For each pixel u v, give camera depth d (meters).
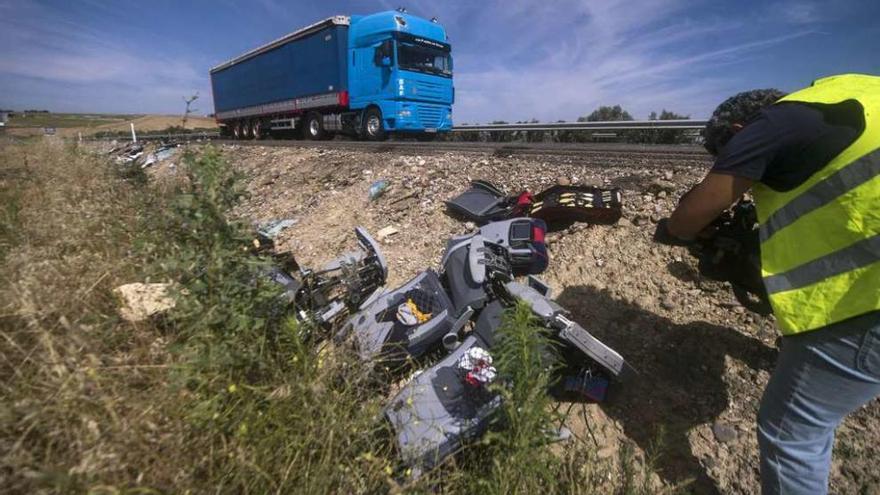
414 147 8.75
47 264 2.37
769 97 1.72
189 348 1.83
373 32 12.10
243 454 1.50
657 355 2.73
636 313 3.05
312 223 5.76
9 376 1.69
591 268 3.55
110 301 2.29
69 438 1.41
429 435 1.95
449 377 2.21
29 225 3.38
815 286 1.45
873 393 1.42
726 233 2.14
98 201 4.18
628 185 4.63
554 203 4.03
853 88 1.48
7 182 5.98
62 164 6.95
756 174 1.51
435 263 4.11
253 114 19.08
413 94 12.09
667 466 2.16
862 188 1.32
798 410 1.54
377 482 1.71
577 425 2.39
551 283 3.52
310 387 1.80
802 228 1.50
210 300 1.94
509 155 6.79
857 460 2.02
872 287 1.31
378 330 2.52
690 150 6.38
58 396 1.48
